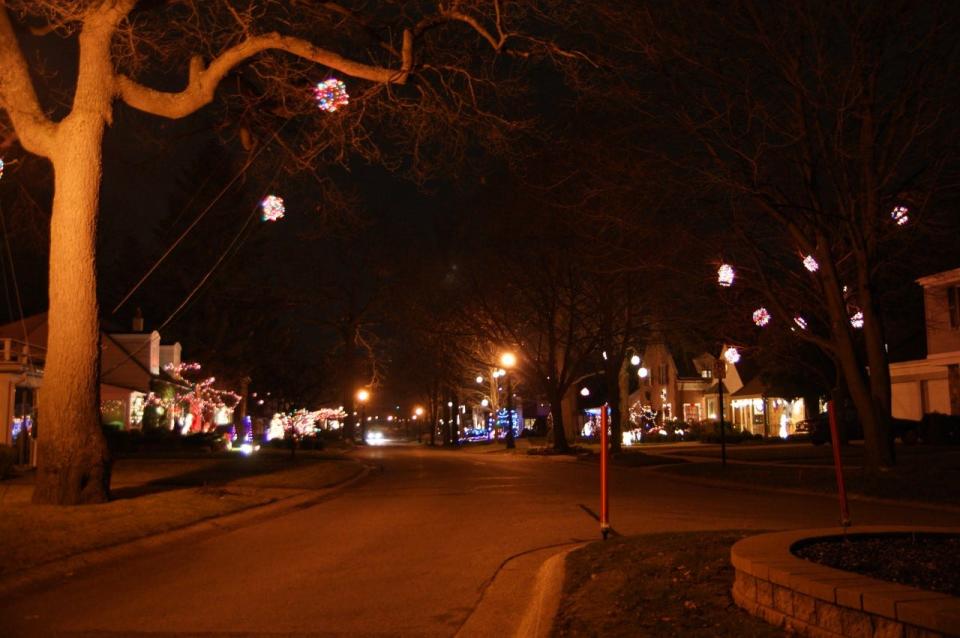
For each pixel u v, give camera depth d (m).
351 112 17.16
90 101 15.62
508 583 9.46
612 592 7.82
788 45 19.05
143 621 7.89
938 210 20.44
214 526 14.91
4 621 7.93
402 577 9.92
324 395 90.81
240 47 16.03
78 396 15.49
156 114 16.41
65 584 9.80
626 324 39.38
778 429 62.81
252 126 18.62
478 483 24.47
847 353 21.31
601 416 11.40
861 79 18.56
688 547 9.79
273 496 19.95
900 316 41.69
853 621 5.48
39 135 15.63
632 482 24.69
